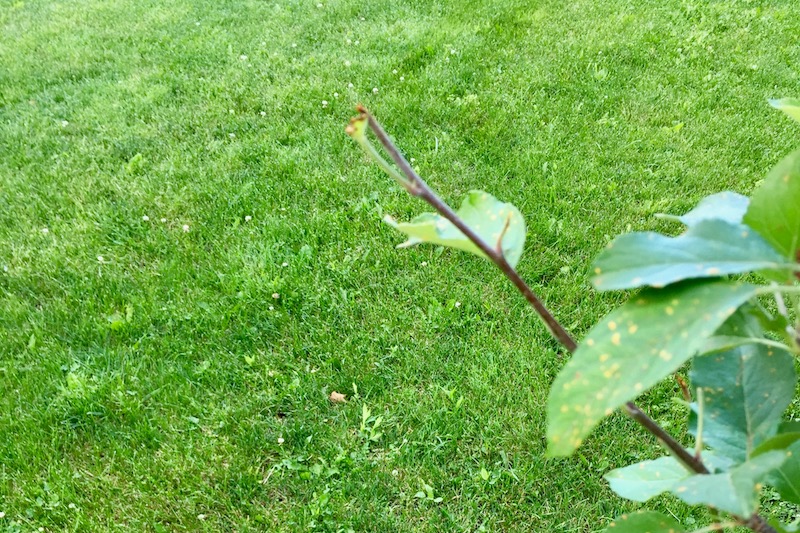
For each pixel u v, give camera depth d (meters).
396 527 2.23
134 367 2.72
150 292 3.02
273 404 2.60
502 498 2.29
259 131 4.13
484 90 4.45
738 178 3.65
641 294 0.60
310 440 2.47
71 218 3.49
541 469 2.35
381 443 2.48
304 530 2.22
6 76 4.82
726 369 0.92
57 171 3.81
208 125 4.21
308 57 4.97
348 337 2.83
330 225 3.36
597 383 0.57
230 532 2.24
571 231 3.29
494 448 2.42
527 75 4.59
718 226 0.60
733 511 0.60
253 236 3.33
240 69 4.82
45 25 5.72
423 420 2.51
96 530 2.22
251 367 2.74
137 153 3.97
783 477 0.90
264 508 2.29
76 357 2.77
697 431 0.83
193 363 2.75
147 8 5.98
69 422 2.52
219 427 2.51
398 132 4.05
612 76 4.58
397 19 5.51
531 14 5.51
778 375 0.89
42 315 2.93
